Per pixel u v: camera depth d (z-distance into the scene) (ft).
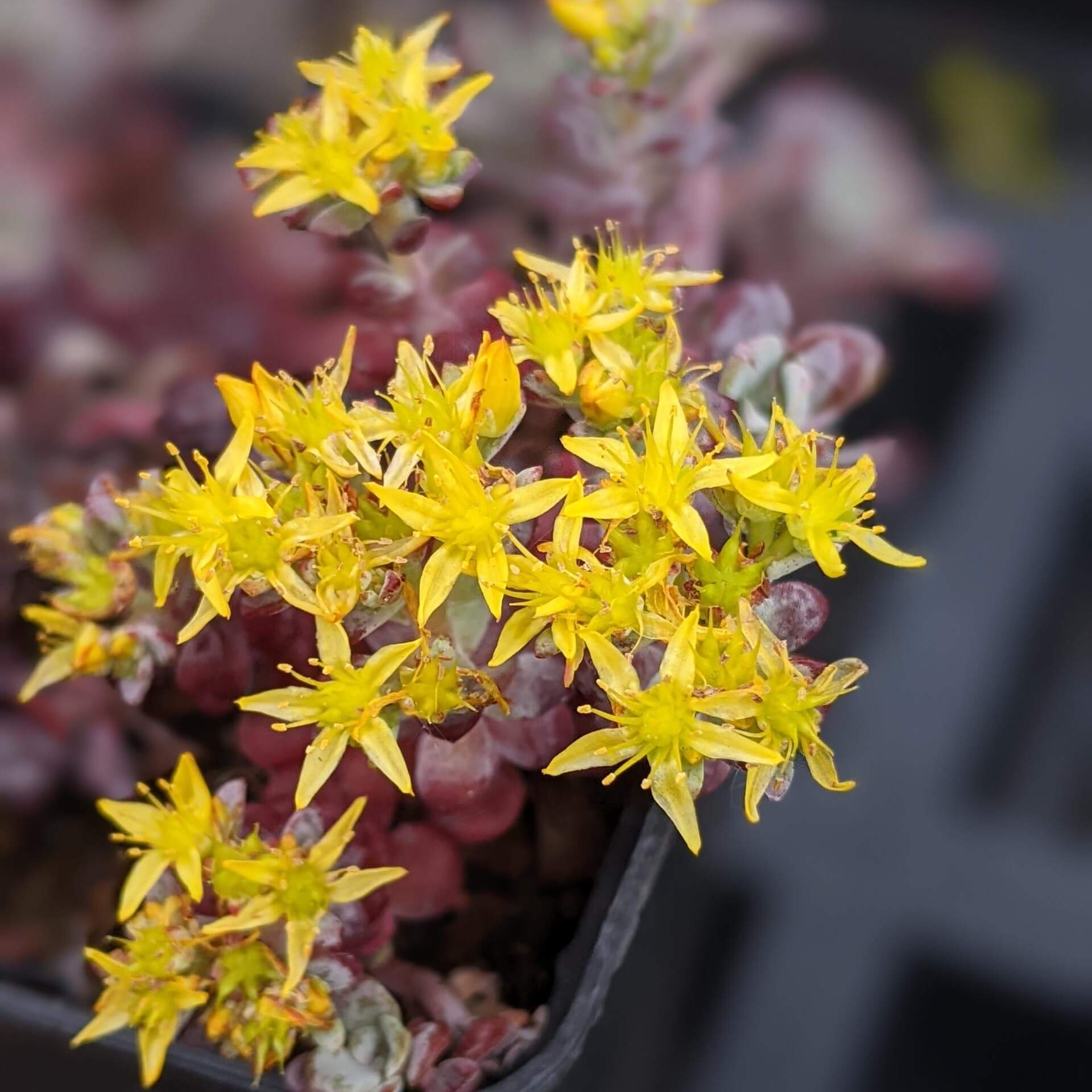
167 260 0.71
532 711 0.61
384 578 0.58
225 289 0.71
